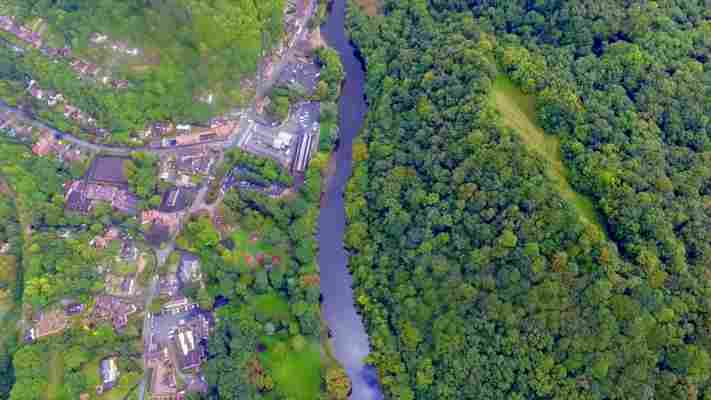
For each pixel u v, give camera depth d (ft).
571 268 483.10
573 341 472.85
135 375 574.15
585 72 593.42
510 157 540.93
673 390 447.83
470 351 510.99
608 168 517.96
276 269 617.62
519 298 499.51
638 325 456.04
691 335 456.45
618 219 500.74
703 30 600.80
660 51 581.12
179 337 598.34
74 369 563.48
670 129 547.49
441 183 576.61
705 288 463.01
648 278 473.26
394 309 568.41
